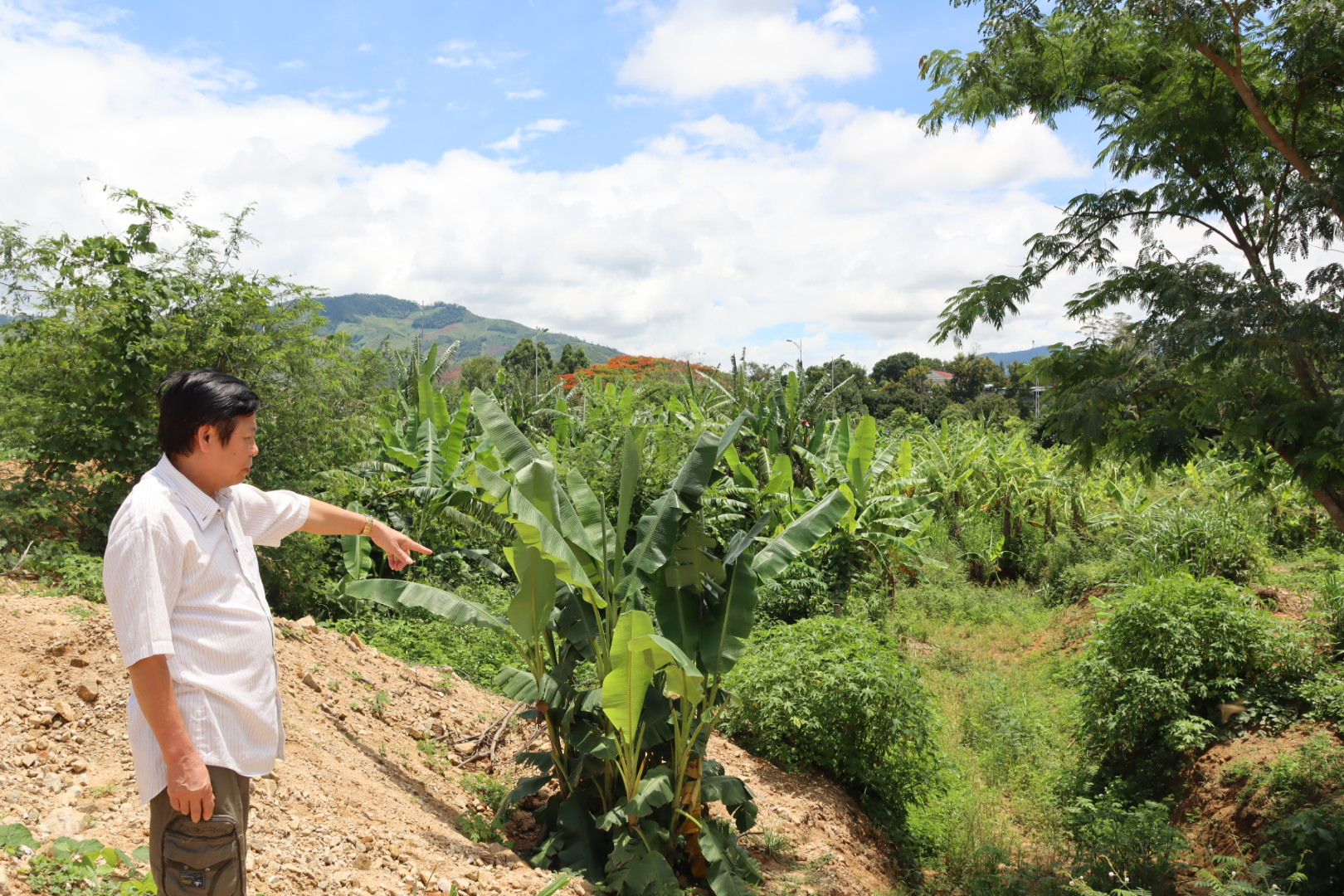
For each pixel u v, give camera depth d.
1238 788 7.00
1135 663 8.55
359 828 3.91
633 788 4.82
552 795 5.52
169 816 1.99
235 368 7.94
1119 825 6.52
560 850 4.78
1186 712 7.98
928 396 43.19
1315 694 7.52
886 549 14.57
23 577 6.12
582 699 5.05
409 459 11.64
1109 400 6.30
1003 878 6.63
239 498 2.37
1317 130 6.62
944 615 14.49
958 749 9.46
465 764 5.89
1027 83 7.38
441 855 4.05
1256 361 5.65
